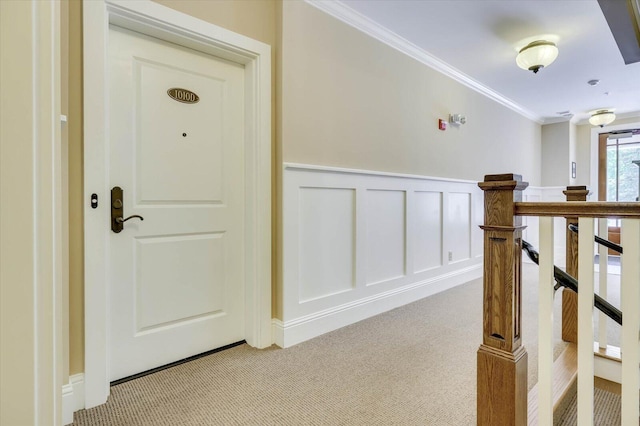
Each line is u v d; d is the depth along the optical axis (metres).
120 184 1.75
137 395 1.63
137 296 1.82
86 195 1.54
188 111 1.98
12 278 0.45
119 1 1.60
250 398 1.61
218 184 2.11
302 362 1.96
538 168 5.59
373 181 2.75
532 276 4.17
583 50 3.09
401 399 1.60
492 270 1.18
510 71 3.61
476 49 3.09
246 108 2.18
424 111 3.24
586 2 2.36
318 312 2.37
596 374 1.88
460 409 1.52
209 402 1.57
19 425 0.46
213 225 2.09
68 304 1.49
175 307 1.95
